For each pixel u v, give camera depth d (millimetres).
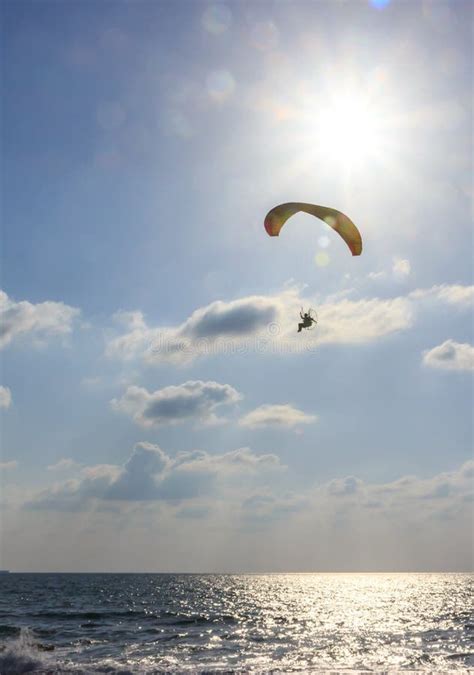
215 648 44875
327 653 43656
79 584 179000
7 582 193750
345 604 99375
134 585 175000
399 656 42469
